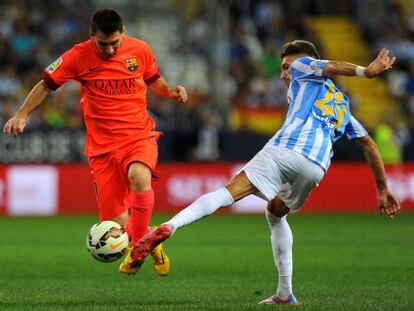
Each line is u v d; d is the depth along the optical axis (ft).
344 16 346.95
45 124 264.31
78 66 96.07
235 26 326.24
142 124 98.58
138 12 329.11
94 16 92.84
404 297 98.37
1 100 278.26
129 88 97.71
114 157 97.76
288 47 89.66
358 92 324.19
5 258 145.79
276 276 122.52
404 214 247.91
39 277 122.01
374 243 169.68
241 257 146.82
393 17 340.80
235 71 307.17
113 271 128.67
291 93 87.86
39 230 199.41
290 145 84.99
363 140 90.79
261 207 258.37
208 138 258.98
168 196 252.62
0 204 244.01
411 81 321.11
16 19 304.09
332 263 137.18
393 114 314.14
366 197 262.06
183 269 130.93
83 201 249.75
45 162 248.93
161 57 317.83
